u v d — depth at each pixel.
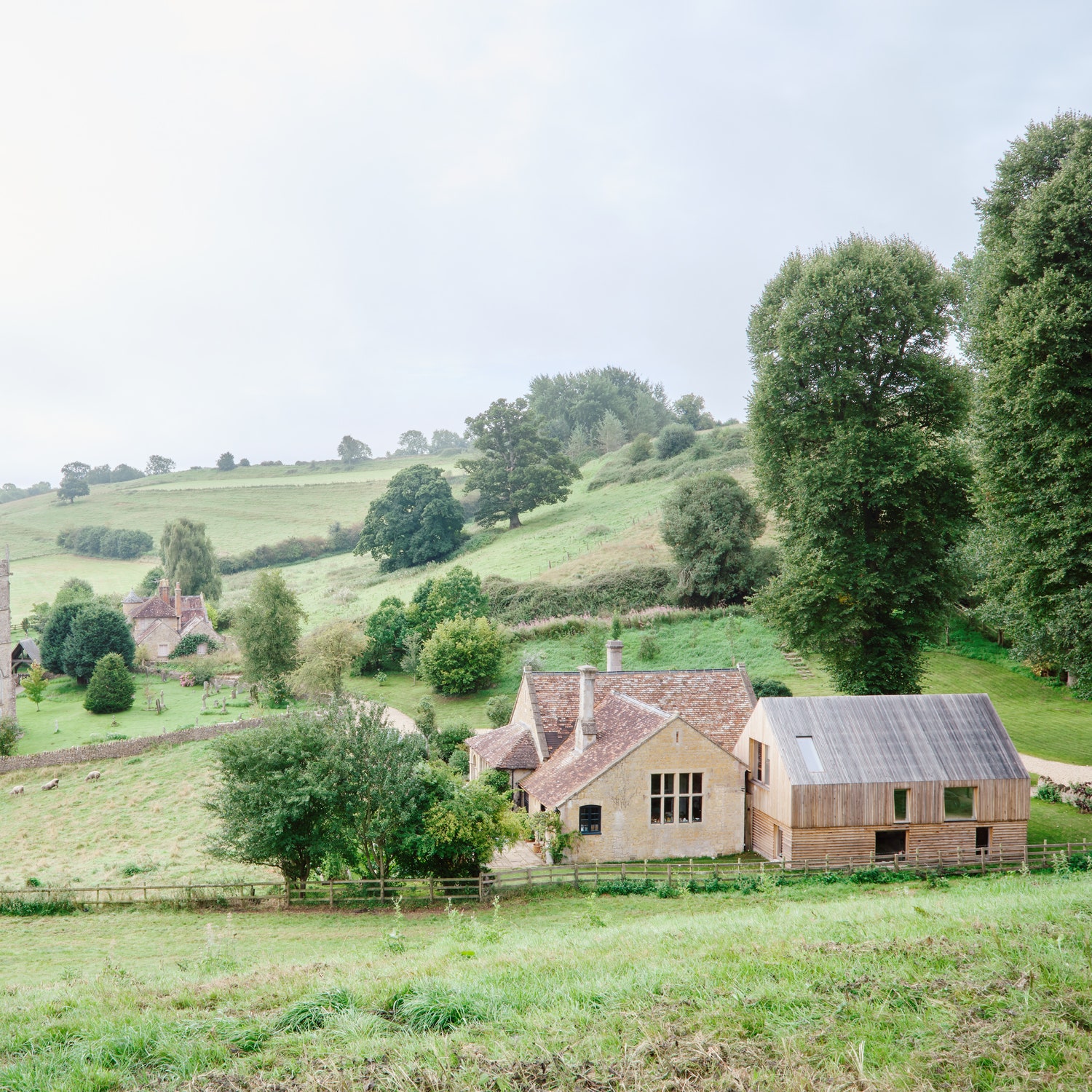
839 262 43.78
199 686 82.94
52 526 181.75
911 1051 9.58
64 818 47.25
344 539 155.75
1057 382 32.66
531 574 92.75
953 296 43.69
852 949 12.88
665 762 36.31
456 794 32.78
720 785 36.81
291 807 30.77
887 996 11.03
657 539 93.12
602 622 74.50
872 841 34.34
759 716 36.97
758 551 75.00
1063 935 12.65
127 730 66.75
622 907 29.47
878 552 41.44
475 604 78.69
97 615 86.94
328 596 113.31
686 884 31.41
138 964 23.05
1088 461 31.64
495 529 122.00
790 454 45.91
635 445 143.12
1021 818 35.16
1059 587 34.03
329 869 31.86
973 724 36.47
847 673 44.22
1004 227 37.75
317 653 72.50
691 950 14.51
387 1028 11.46
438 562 117.31
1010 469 34.56
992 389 35.28
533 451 122.00
